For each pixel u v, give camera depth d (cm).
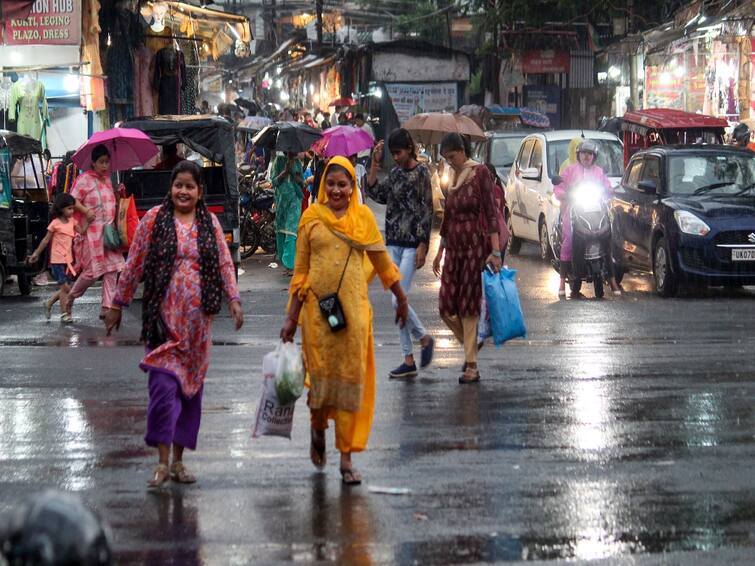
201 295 892
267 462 966
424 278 2383
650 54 3800
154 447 950
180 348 888
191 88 4078
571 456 975
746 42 3291
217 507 837
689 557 723
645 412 1141
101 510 830
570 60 5431
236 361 1450
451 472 927
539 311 1906
